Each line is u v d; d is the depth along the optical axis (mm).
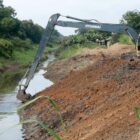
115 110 14484
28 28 110500
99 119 14422
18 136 17719
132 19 53469
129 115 12969
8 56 65125
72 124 15930
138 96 14727
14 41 83500
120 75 19078
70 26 24906
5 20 88250
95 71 22625
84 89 19531
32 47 90875
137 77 17969
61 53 77812
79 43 72812
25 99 25484
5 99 27047
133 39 22938
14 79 43406
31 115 20391
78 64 42375
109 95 16844
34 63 26094
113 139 11750
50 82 38031
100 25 23969
